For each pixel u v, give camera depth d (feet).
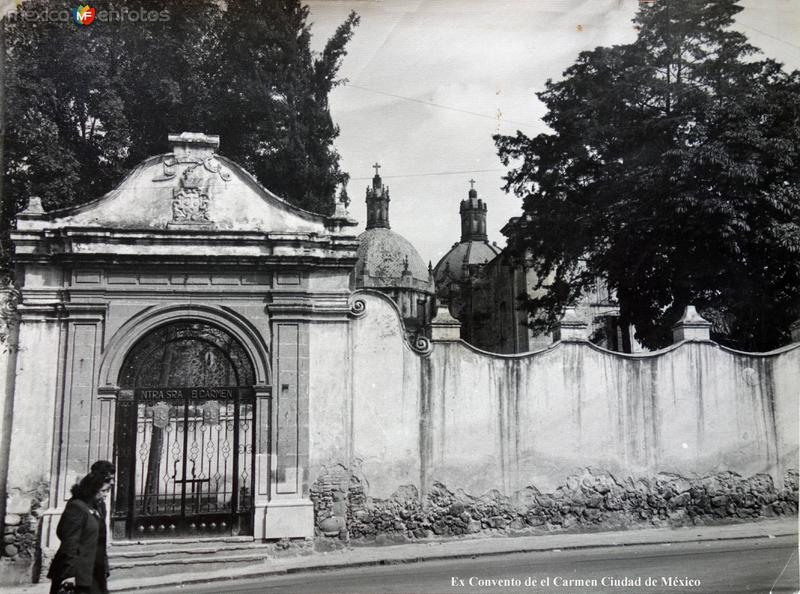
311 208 67.46
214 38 68.23
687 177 60.34
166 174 47.26
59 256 44.47
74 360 44.19
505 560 41.70
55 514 42.09
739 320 65.31
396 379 47.88
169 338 47.19
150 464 46.68
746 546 43.91
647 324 68.85
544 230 73.72
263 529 44.04
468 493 47.75
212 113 67.87
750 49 63.93
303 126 68.28
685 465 50.88
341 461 46.11
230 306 46.32
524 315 126.82
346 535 45.42
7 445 42.96
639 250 65.05
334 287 47.78
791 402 53.11
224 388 46.26
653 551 43.16
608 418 50.37
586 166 71.56
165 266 45.75
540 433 49.29
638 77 64.95
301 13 67.97
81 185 63.87
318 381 46.68
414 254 178.40
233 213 47.47
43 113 61.21
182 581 38.93
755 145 59.57
